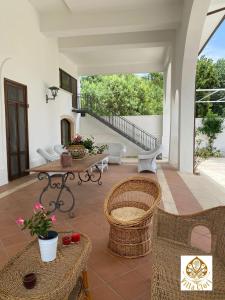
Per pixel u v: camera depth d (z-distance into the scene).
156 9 7.36
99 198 4.71
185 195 4.96
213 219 1.81
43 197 4.77
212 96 13.62
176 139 8.80
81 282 1.85
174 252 1.77
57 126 9.64
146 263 2.45
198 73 15.62
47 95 8.63
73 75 12.38
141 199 2.97
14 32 6.44
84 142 5.36
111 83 18.59
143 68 12.73
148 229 2.58
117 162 9.31
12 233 3.15
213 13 6.32
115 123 13.89
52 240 1.70
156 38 8.95
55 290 1.42
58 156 6.50
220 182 6.43
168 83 12.02
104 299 1.96
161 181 6.32
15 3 6.47
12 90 6.46
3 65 5.98
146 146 13.53
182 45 7.05
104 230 3.23
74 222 3.51
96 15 7.65
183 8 6.91
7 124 6.15
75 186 5.69
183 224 1.92
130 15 7.51
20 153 6.85
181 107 7.60
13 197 4.78
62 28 7.86
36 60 7.76
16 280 1.53
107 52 10.78
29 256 1.77
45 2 7.28
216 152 13.04
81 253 1.79
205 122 13.26
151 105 18.78
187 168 7.76
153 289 1.45
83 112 12.45
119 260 2.50
